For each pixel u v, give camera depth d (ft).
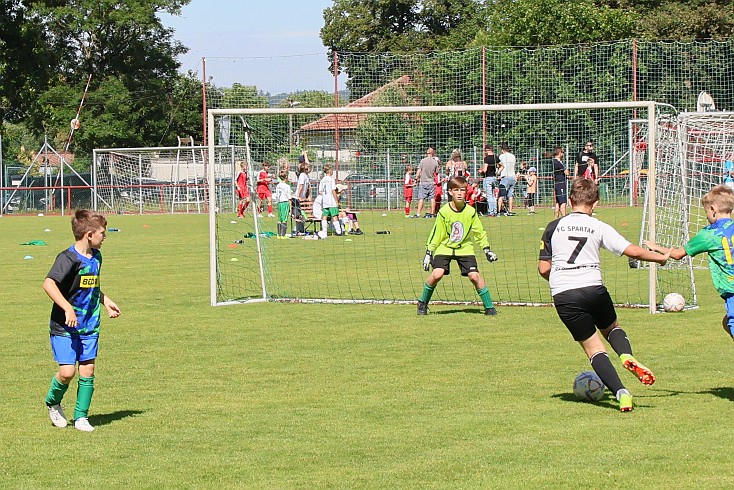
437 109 45.88
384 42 236.43
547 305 45.09
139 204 141.49
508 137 118.01
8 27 164.45
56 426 24.72
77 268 24.09
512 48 126.11
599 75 123.34
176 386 29.55
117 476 20.40
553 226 26.03
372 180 105.60
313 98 124.36
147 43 201.67
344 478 19.86
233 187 97.25
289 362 32.96
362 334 38.27
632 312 42.14
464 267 42.50
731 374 29.66
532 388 28.35
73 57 198.29
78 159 180.65
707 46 128.47
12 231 101.45
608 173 114.93
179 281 56.08
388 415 25.35
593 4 167.94
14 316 43.65
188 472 20.56
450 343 35.96
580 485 19.12
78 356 24.43
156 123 198.49
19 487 19.74
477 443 22.34
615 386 25.09
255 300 48.06
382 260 66.28
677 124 46.70
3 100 167.73
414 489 19.06
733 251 26.09
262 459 21.42
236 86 126.00
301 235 87.10
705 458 20.79
